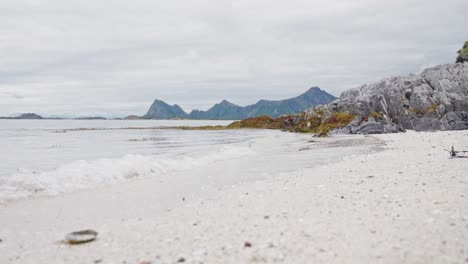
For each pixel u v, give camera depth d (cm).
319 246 663
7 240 797
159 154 2855
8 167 2158
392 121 5672
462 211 823
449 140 2914
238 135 5969
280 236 734
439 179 1217
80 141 4653
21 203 1177
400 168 1542
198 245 707
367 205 941
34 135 6081
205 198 1213
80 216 1019
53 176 1539
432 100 5456
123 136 5800
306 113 7156
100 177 1612
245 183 1480
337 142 3519
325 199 1051
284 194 1172
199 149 3341
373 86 6625
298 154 2598
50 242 778
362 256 605
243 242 711
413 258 586
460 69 5678
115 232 830
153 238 771
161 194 1318
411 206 895
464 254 590
